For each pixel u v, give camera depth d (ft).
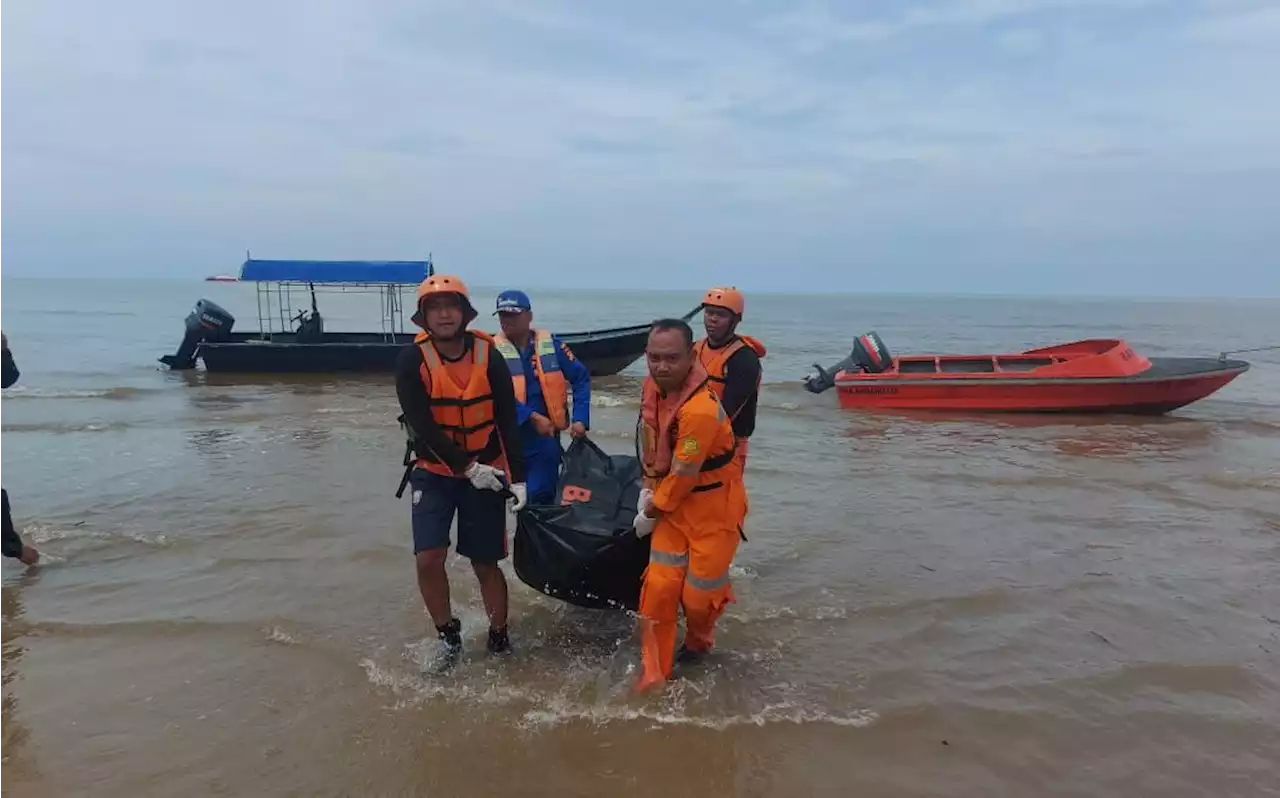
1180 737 11.98
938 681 13.60
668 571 13.04
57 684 13.20
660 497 12.73
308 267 64.64
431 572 13.41
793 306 482.28
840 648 14.82
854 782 10.85
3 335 20.06
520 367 16.88
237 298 344.28
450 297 12.41
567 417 17.35
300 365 63.16
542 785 10.69
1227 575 18.89
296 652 14.38
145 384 58.65
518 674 13.58
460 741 11.66
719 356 15.23
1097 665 14.23
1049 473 30.17
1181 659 14.47
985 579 18.48
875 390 48.01
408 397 12.69
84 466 29.81
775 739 11.82
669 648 13.30
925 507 25.00
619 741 11.70
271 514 23.34
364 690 13.05
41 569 18.61
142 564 19.02
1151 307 553.64
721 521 13.03
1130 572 19.06
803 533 22.06
